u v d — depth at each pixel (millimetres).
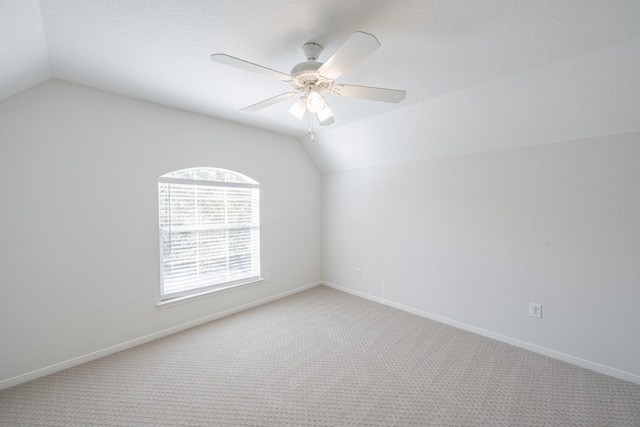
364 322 2955
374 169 3561
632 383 1940
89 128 2203
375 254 3586
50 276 2055
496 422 1606
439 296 2988
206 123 2904
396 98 1727
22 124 1925
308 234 4082
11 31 1310
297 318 3059
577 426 1575
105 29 1479
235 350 2400
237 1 1274
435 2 1289
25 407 1727
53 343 2074
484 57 1775
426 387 1911
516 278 2467
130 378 2020
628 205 1958
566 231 2209
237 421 1631
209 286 3016
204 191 2971
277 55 1773
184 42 1615
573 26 1467
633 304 1953
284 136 3699
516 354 2326
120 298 2387
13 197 1905
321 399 1805
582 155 2123
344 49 1212
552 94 1994
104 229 2293
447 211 2902
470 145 2660
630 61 1648
